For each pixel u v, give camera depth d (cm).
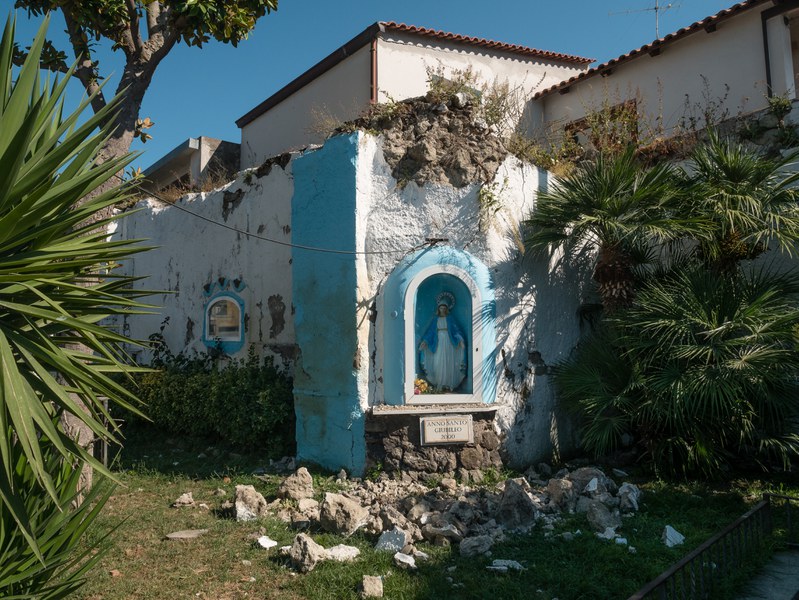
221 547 584
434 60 1393
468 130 877
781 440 778
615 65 1362
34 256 356
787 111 938
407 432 809
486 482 800
